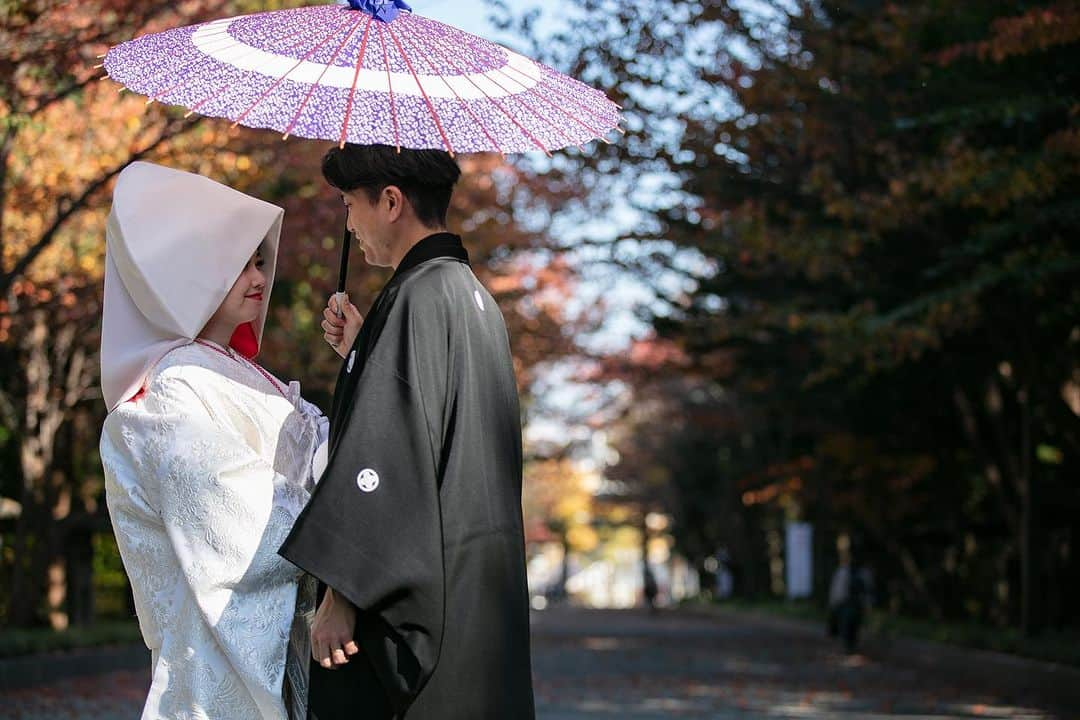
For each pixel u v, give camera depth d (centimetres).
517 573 322
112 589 2889
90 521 2098
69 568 2356
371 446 308
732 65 1680
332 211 1744
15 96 1276
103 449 339
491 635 314
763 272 2027
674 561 9412
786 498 4247
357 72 341
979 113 1352
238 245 355
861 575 2702
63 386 2041
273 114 332
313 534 302
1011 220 1543
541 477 7806
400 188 342
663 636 3559
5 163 1488
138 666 2058
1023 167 1331
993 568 3297
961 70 1597
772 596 5462
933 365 2338
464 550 314
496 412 329
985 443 2661
